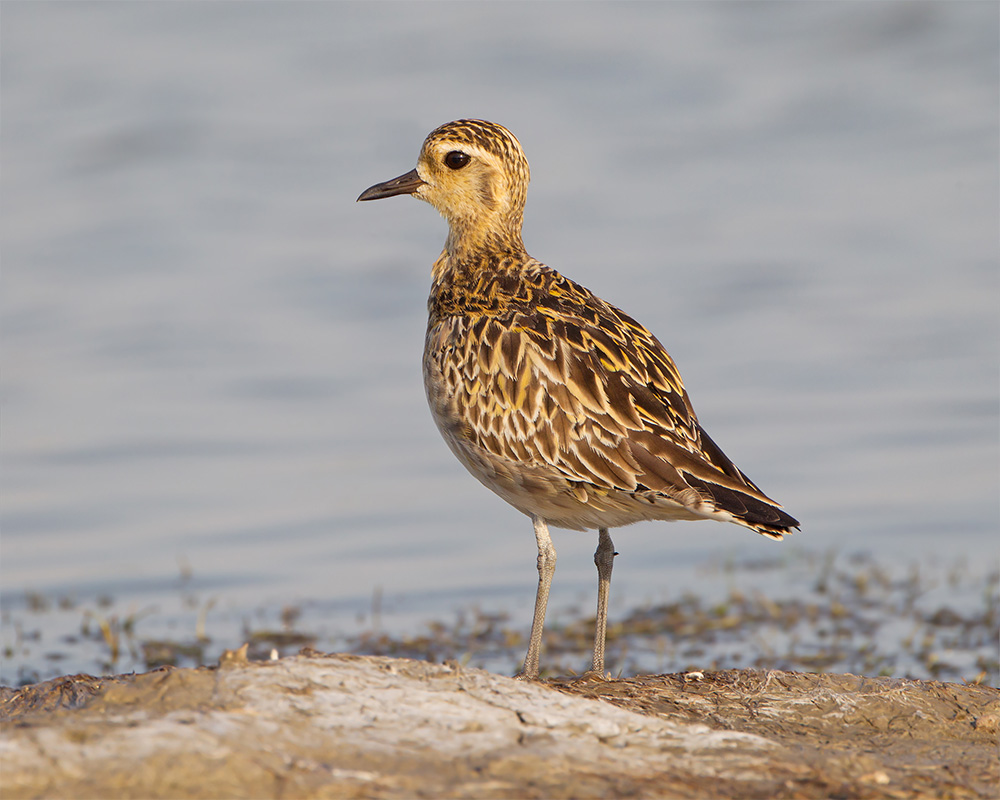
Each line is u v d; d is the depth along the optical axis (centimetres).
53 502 1820
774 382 2131
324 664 746
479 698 729
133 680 761
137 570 1620
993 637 1369
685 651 1352
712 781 670
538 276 1063
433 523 1770
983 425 1964
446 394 1023
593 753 686
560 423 961
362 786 625
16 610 1503
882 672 1250
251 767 627
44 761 621
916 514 1739
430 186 1124
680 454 935
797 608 1477
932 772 712
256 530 1745
